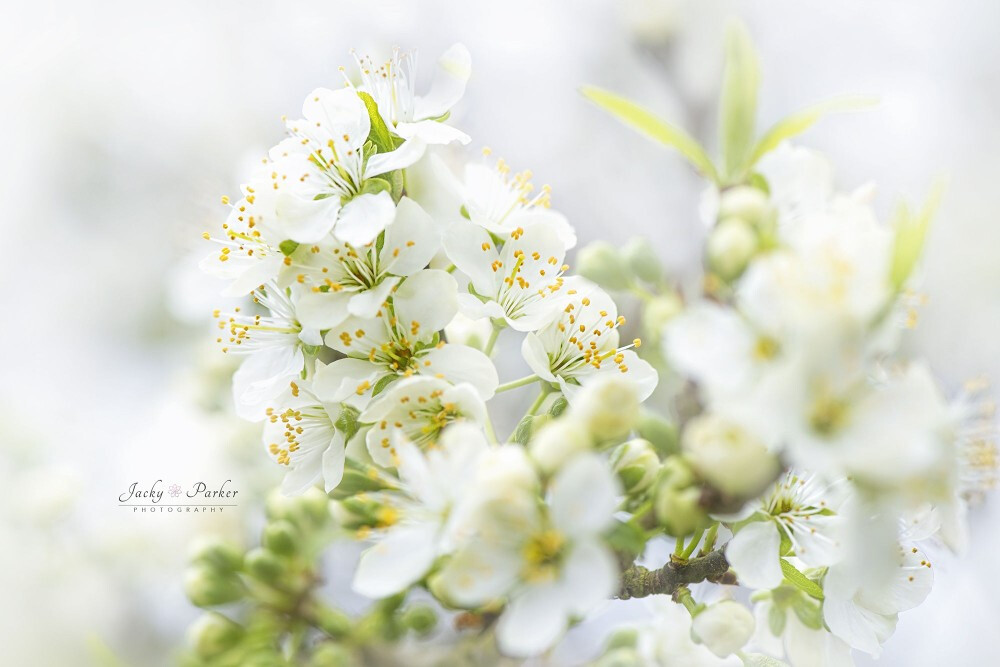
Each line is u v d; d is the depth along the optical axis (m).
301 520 0.30
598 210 0.46
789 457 0.25
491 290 0.28
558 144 0.47
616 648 0.30
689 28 0.46
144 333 0.46
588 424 0.26
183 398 0.36
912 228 0.25
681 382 0.28
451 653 0.29
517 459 0.25
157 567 0.35
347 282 0.28
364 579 0.26
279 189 0.28
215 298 0.36
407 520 0.26
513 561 0.25
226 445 0.34
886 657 0.37
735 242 0.26
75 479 0.36
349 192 0.28
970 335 0.42
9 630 0.35
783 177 0.29
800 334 0.25
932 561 0.29
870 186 0.28
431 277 0.28
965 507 0.28
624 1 0.47
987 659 0.36
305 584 0.29
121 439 0.39
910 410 0.25
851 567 0.26
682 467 0.26
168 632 0.35
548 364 0.28
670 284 0.32
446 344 0.28
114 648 0.35
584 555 0.25
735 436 0.25
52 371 0.45
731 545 0.27
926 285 0.43
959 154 0.46
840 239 0.25
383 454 0.27
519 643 0.25
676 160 0.45
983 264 0.43
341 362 0.28
